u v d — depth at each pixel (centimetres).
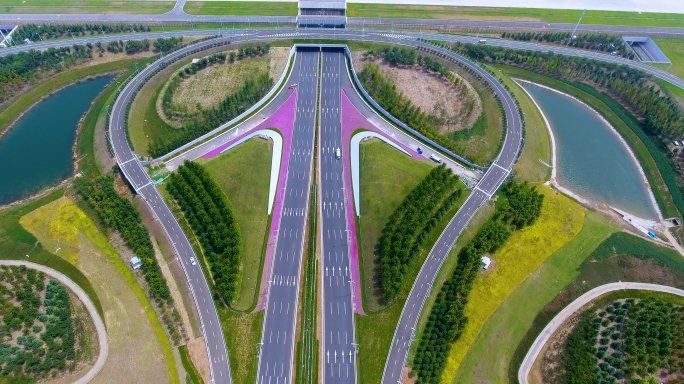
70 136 17938
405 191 15950
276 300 13250
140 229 14362
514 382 11931
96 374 11856
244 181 16125
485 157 17138
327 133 17875
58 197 15650
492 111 18612
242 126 18075
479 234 14450
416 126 17825
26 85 19812
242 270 13800
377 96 19088
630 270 14200
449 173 16062
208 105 18688
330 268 13925
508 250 14462
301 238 14662
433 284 13562
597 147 18400
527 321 13025
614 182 17112
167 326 12694
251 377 11850
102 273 13725
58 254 14125
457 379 11938
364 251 14338
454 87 19612
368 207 15462
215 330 12638
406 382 11788
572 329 12800
